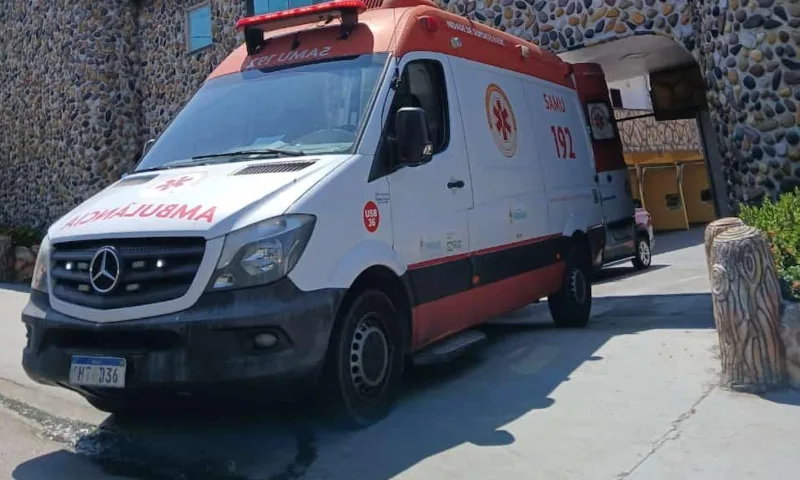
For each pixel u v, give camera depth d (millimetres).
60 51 16562
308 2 12523
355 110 5324
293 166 4914
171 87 15336
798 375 5016
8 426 5605
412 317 5367
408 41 5797
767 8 7469
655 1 9078
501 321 9148
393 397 5184
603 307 9859
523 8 10141
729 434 4434
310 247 4477
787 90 7422
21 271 14898
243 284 4270
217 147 5625
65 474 4582
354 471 4277
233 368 4207
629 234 9867
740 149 7816
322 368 4582
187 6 14984
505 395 5535
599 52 10664
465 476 4109
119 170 15750
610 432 4613
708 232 5656
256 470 4418
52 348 4621
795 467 3961
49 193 17125
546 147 7758
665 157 24797
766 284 5098
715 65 8078
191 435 5129
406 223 5305
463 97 6324
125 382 4320
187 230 4328
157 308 4301
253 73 6117
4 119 18906
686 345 6594
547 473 4086
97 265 4492
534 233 7234
